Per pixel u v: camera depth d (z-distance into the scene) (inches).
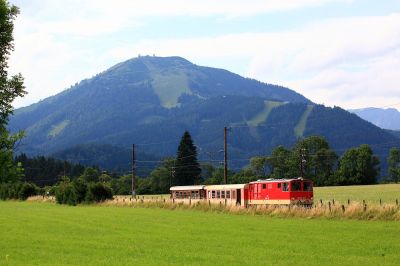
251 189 2578.7
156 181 5905.5
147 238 1255.5
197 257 929.5
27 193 4471.0
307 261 873.5
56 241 1215.6
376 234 1240.2
